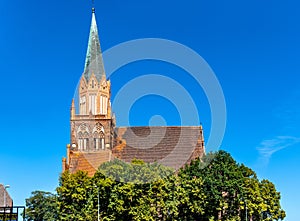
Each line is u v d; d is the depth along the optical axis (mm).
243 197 77562
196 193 74125
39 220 86000
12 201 61844
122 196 73125
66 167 92500
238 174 77562
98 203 73375
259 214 81875
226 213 77562
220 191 75688
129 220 74000
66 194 76250
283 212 87188
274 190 87250
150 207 73750
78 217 75188
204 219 75625
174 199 74500
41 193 87000
